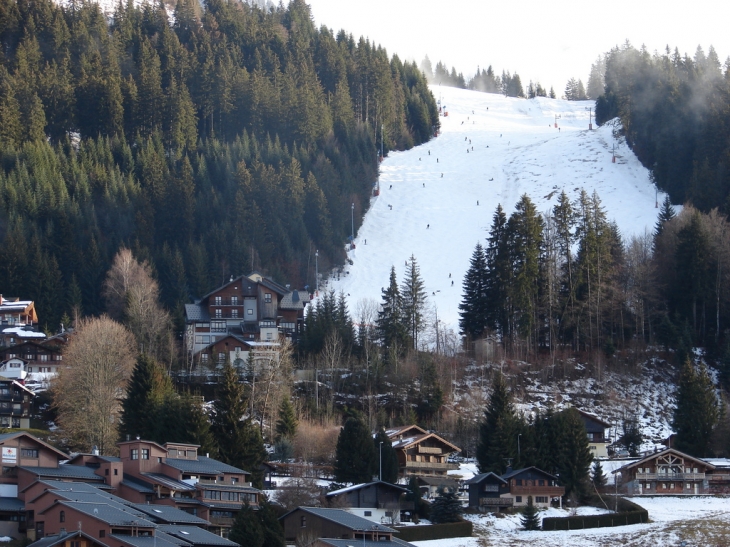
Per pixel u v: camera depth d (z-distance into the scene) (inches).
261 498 3986.2
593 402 6348.4
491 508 4554.6
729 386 6476.4
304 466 4763.8
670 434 5974.4
